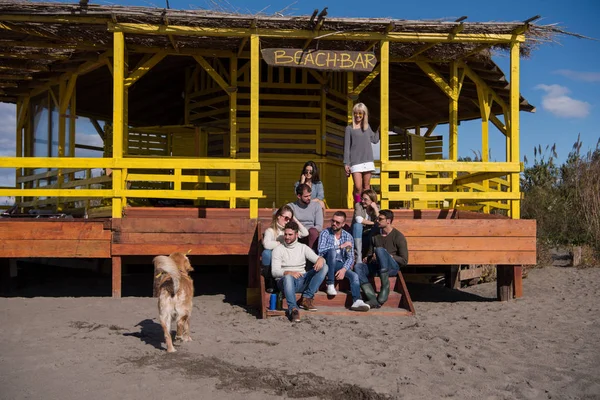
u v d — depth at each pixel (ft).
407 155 56.39
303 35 30.63
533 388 15.70
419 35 31.14
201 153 45.14
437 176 49.67
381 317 25.81
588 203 54.70
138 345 19.84
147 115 57.62
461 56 36.81
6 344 19.83
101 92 49.19
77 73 40.73
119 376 16.14
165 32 29.91
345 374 16.69
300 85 44.47
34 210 43.73
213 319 25.18
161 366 17.15
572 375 17.01
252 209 30.50
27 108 47.96
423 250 30.35
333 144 46.26
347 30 30.76
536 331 23.38
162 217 32.45
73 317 24.77
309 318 25.02
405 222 30.37
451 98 39.52
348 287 28.89
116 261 30.01
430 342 20.88
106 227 29.86
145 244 29.89
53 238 29.63
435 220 30.42
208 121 47.01
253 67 30.35
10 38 33.01
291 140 44.55
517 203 31.60
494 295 35.45
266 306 26.84
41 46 33.68
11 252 29.43
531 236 30.96
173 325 23.50
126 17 29.37
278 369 17.08
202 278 38.55
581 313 27.76
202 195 30.27
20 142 48.32
